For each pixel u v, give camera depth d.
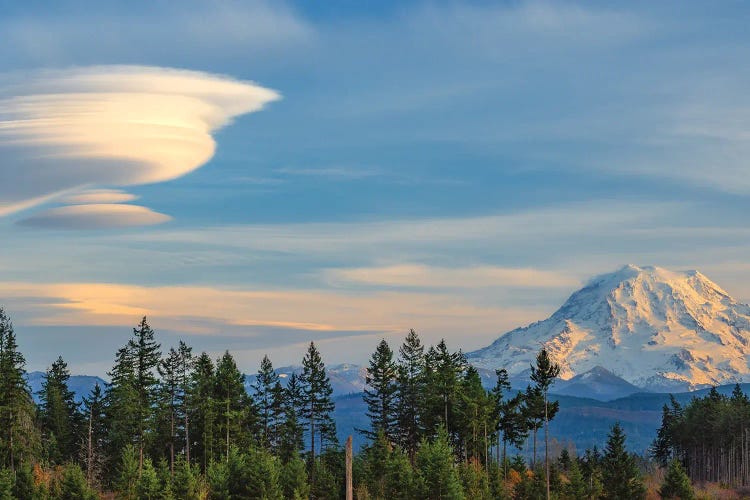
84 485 197.00
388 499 198.38
